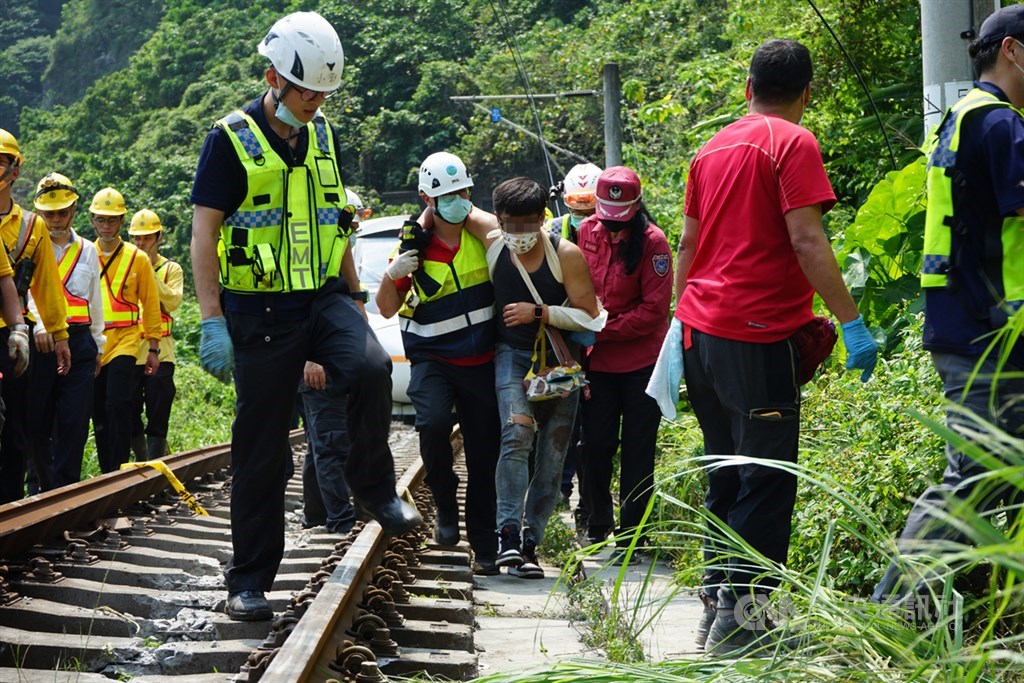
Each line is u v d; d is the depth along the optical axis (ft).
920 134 41.06
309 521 24.67
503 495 20.27
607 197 22.31
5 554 17.72
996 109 12.36
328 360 14.35
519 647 15.60
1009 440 7.18
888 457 17.72
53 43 321.73
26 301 23.11
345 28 204.13
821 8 46.44
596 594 17.02
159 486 26.18
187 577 18.30
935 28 23.91
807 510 18.02
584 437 24.12
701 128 55.62
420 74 193.36
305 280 14.16
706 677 9.62
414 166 181.78
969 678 7.39
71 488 21.58
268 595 17.07
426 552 21.25
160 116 203.62
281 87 13.89
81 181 178.29
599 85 117.80
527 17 182.91
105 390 32.63
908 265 25.39
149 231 36.04
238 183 14.06
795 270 13.73
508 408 19.77
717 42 104.01
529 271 19.40
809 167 13.29
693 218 14.73
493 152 147.13
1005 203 12.09
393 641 13.87
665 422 31.89
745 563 13.46
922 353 20.61
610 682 9.53
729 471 14.44
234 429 14.62
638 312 22.95
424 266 19.71
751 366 13.62
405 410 54.03
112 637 14.80
